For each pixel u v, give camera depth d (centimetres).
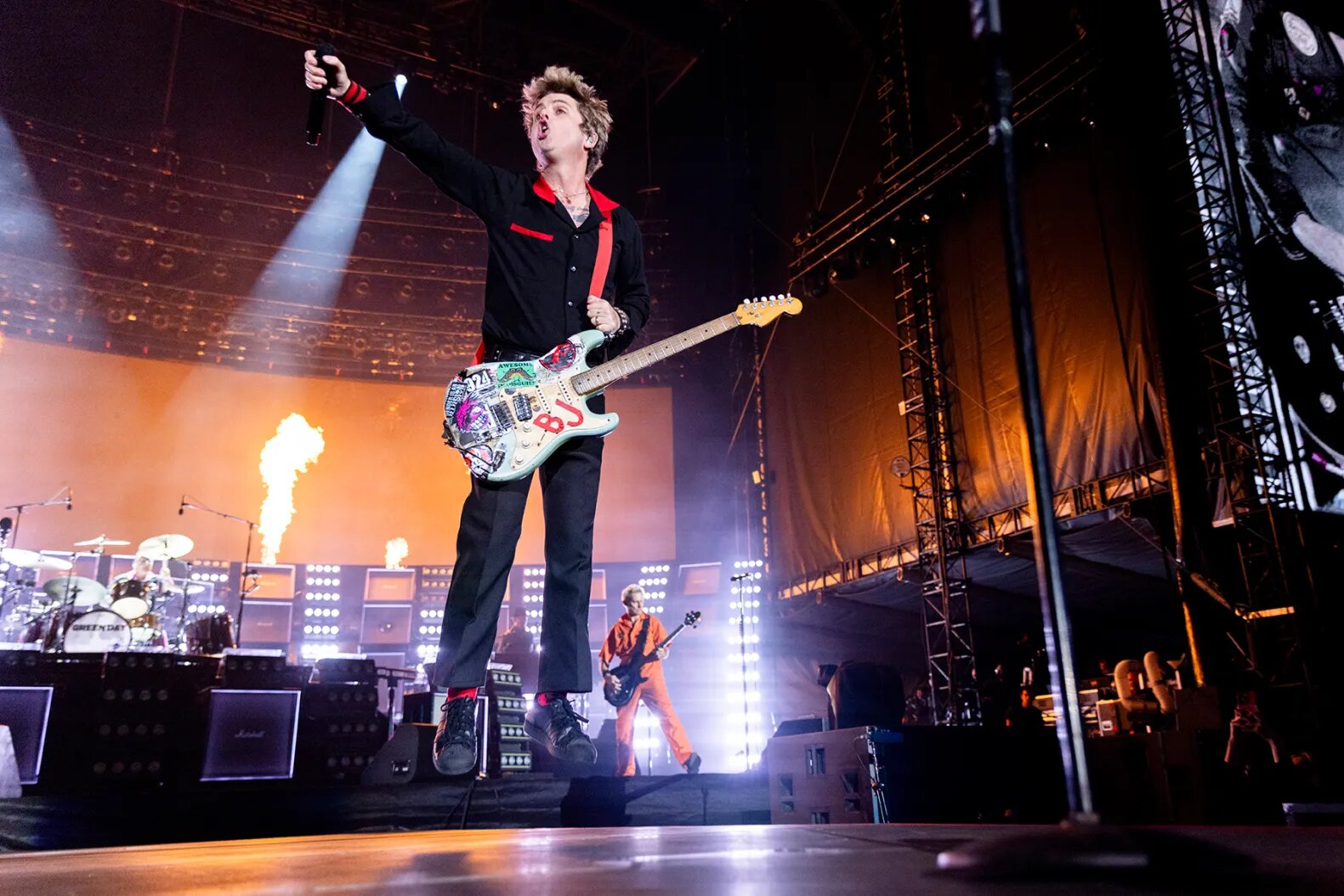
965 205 1038
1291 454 718
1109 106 851
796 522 1258
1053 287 920
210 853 122
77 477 1213
